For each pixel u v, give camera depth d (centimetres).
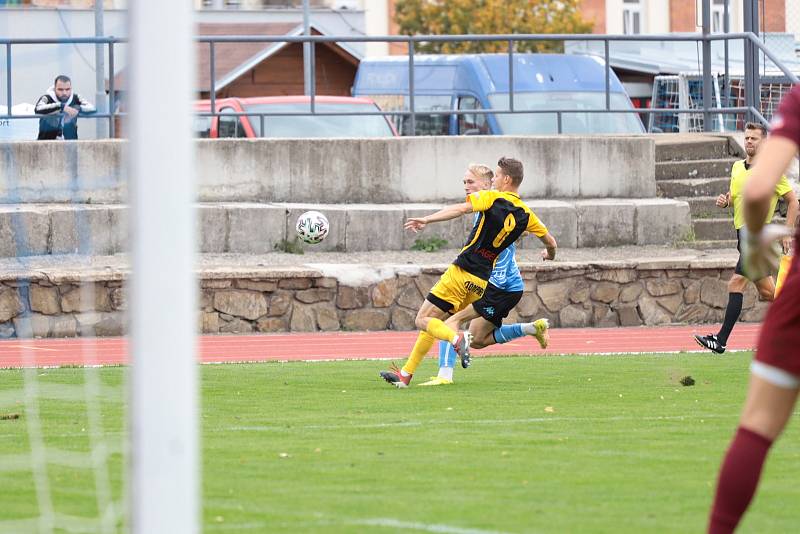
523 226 3903
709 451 2705
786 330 1723
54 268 6222
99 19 7194
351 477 2430
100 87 7075
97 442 2870
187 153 1463
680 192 7512
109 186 6875
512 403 3541
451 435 2950
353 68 14050
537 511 2130
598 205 7019
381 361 4922
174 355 1461
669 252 6881
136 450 1466
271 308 6159
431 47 16562
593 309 6406
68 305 6041
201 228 6675
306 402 3597
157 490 1461
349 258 6631
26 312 6000
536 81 8838
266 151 7131
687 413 3309
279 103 8400
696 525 2025
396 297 6275
